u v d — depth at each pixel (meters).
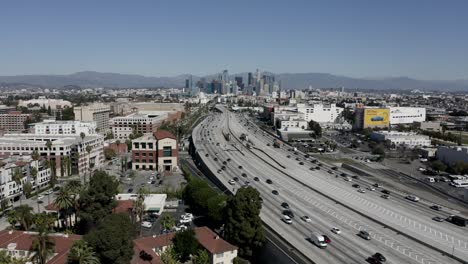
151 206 156.12
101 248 92.38
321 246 113.69
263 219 138.25
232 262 114.62
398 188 194.25
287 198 167.12
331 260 105.69
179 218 152.12
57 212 141.12
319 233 126.12
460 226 137.75
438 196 182.12
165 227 131.00
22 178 175.50
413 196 171.62
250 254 118.06
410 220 142.25
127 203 153.50
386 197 172.25
